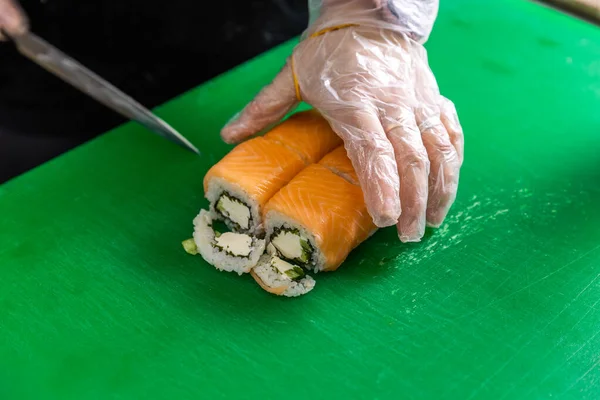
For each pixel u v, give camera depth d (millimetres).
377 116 617
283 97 655
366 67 631
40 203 656
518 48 799
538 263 614
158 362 564
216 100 743
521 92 752
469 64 782
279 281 600
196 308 590
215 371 560
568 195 660
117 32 826
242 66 776
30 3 795
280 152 633
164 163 687
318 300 595
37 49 662
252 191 609
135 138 707
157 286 603
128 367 562
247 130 664
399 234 604
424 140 626
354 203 603
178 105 737
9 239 631
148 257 620
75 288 602
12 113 782
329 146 651
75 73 673
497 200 657
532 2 852
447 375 557
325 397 548
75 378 558
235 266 607
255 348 570
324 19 659
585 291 598
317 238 587
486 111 734
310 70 646
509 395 548
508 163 686
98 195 663
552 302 592
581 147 700
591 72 772
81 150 697
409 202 599
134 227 641
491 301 593
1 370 561
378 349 569
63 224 642
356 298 596
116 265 615
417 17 654
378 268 612
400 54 647
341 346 571
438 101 652
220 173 617
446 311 588
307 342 573
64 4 808
